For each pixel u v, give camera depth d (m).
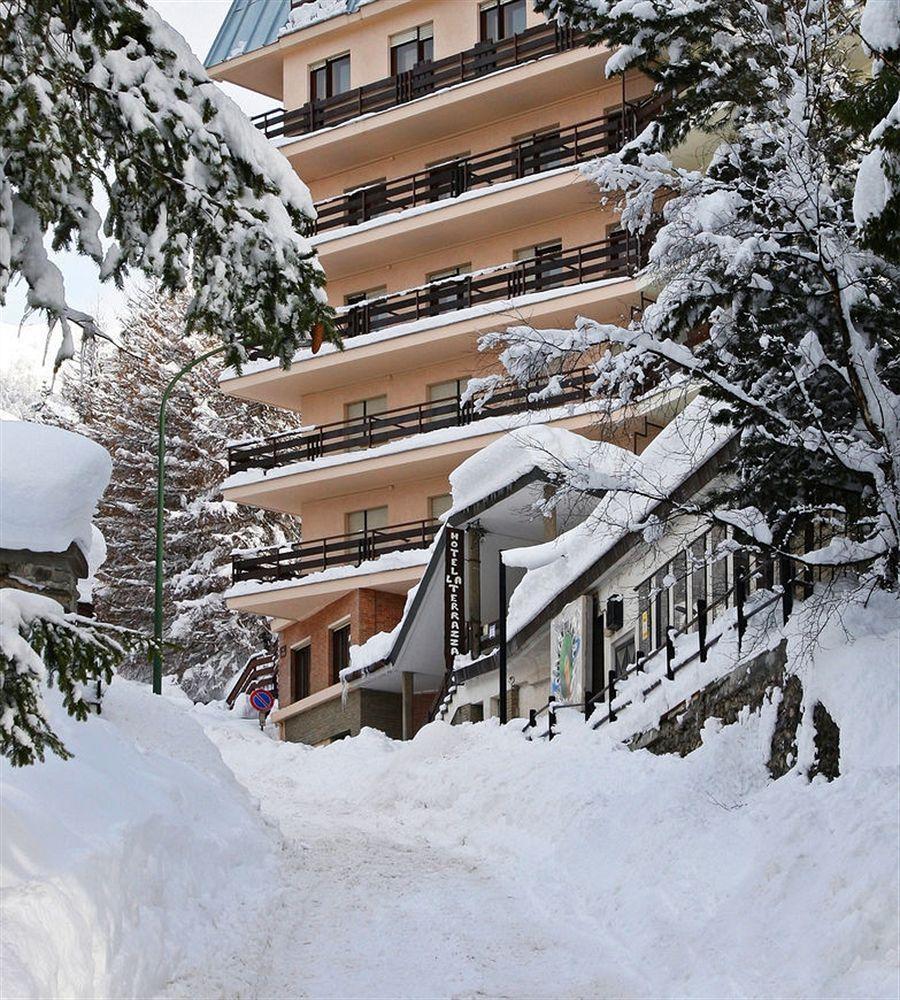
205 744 21.80
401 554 48.09
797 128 20.17
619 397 20.09
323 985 15.08
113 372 67.25
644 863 17.97
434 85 51.84
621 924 16.77
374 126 52.09
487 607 38.59
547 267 47.84
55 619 12.36
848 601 18.98
